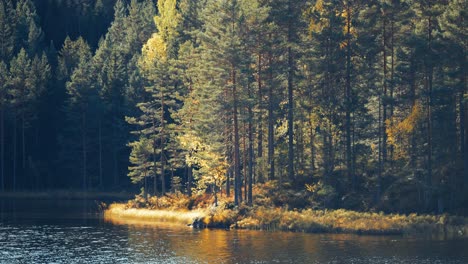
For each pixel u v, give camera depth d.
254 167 77.69
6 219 72.38
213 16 72.50
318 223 59.78
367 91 70.56
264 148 81.81
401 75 68.50
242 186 77.25
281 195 68.88
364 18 69.19
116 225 66.69
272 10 71.31
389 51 71.19
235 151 67.62
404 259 45.94
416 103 68.75
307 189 69.06
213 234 58.84
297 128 76.12
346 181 69.44
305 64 73.06
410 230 57.66
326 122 69.38
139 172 85.62
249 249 50.25
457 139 66.38
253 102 67.19
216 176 70.31
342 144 71.62
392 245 51.53
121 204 83.81
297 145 75.06
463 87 62.84
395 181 67.62
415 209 63.34
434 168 65.88
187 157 77.69
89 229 63.28
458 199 63.00
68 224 67.50
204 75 72.56
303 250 49.62
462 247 50.34
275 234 58.34
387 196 65.69
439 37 63.44
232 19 68.94
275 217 62.50
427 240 53.84
